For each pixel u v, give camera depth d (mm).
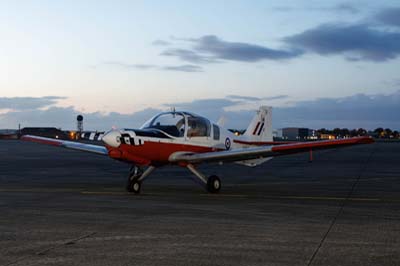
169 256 5562
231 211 9109
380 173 19484
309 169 21984
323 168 22672
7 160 27672
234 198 11312
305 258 5473
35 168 21609
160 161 12555
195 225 7555
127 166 23250
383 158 32594
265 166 24141
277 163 27016
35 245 6105
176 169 21062
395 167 23203
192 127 13039
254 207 9688
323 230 7156
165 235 6750
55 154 35625
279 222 7859
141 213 8820
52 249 5891
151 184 14820
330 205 10039
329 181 16031
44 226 7434
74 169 21188
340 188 13742
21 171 19859
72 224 7613
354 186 14328
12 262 5277
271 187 14094
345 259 5430
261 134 16359
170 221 7930
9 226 7422
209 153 12516
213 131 13758
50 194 11961
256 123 16172
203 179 12625
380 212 9031
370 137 11188
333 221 7973
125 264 5219
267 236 6695
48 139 15094
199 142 13227
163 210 9227
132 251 5801
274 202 10539
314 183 15320
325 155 38219
